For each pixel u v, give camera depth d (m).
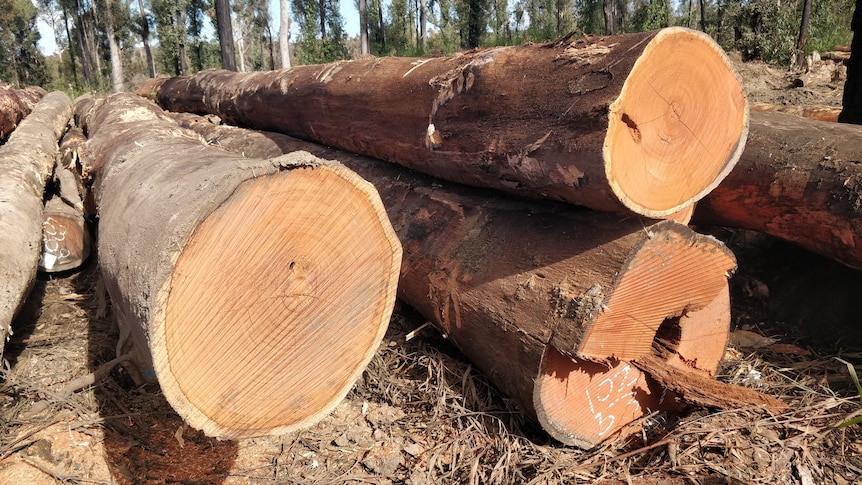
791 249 3.48
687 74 1.92
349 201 1.62
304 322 1.64
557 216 2.35
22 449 2.23
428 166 2.93
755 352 3.01
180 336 1.45
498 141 2.27
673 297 2.26
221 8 11.05
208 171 1.80
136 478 2.12
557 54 2.13
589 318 2.00
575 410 2.30
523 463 2.20
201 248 1.43
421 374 2.78
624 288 2.03
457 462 2.24
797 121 3.19
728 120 2.07
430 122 2.74
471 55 2.66
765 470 2.11
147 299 1.42
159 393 2.65
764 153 2.92
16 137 4.79
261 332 1.58
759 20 16.14
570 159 1.92
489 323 2.36
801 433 2.24
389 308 1.80
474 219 2.67
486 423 2.46
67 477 2.08
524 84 2.20
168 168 2.14
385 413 2.54
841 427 2.19
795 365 2.82
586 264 2.09
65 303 3.66
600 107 1.81
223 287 1.49
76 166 4.07
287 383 1.67
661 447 2.29
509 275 2.32
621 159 1.85
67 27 30.86
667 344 2.53
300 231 1.56
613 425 2.43
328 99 3.77
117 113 4.34
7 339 2.57
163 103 8.09
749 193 2.96
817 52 14.61
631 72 1.78
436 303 2.68
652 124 1.89
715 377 2.73
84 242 4.13
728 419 2.29
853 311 3.08
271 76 4.93
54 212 3.98
